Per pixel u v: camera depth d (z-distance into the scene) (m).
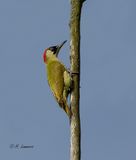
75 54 14.12
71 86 14.12
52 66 15.70
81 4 14.20
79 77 14.15
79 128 13.48
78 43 14.15
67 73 14.38
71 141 13.33
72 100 13.97
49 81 15.48
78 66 14.16
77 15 14.15
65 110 14.58
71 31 14.17
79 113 13.80
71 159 13.18
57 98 14.88
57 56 16.50
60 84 15.00
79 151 13.21
